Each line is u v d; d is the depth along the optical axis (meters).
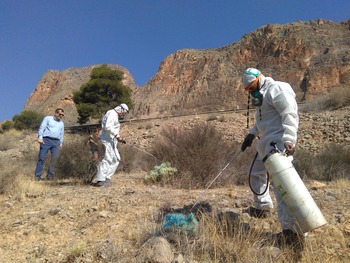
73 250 4.78
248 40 66.00
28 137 31.61
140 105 65.25
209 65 66.00
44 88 90.31
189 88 64.94
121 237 5.27
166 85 68.31
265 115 5.12
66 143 12.48
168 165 9.99
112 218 6.07
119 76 41.38
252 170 5.75
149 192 7.83
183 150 9.93
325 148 16.00
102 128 9.59
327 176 11.05
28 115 45.88
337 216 5.76
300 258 4.54
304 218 4.47
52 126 11.18
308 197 4.54
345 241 5.00
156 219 5.69
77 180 10.32
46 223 6.04
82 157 11.25
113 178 11.25
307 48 58.84
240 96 57.16
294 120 4.82
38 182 10.03
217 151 9.89
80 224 5.95
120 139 9.63
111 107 39.31
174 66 70.62
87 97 40.06
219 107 56.41
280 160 4.61
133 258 4.49
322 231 5.22
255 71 5.20
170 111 60.88
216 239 4.74
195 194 7.60
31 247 5.20
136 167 13.32
